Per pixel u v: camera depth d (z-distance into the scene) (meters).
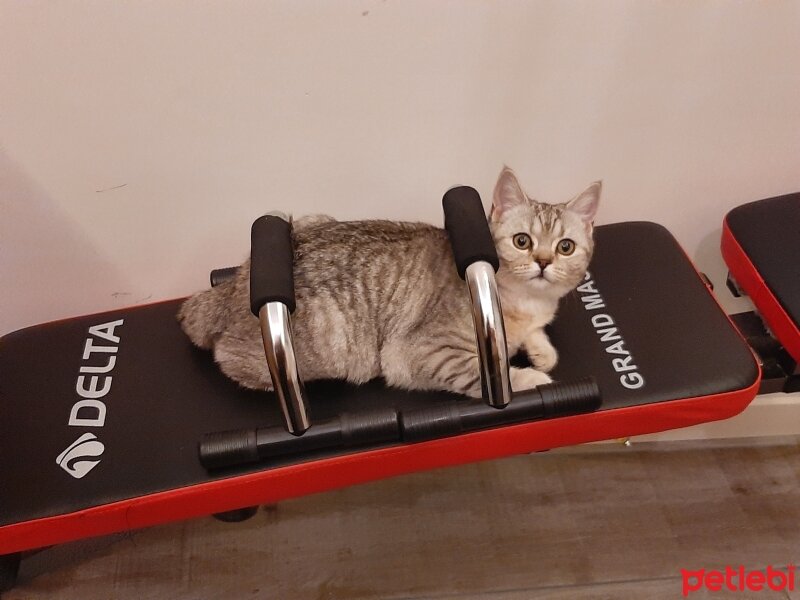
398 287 1.07
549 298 1.10
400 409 0.92
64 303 1.47
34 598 1.34
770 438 1.57
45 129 1.20
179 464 0.94
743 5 1.18
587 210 1.09
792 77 1.29
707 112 1.33
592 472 1.53
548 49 1.21
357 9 1.12
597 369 1.03
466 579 1.36
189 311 1.13
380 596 1.34
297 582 1.36
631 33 1.20
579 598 1.33
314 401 1.02
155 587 1.36
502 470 1.54
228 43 1.14
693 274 1.20
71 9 1.06
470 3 1.13
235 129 1.25
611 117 1.32
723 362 1.02
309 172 1.34
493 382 0.83
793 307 1.11
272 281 0.78
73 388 1.07
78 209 1.32
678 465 1.54
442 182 1.40
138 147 1.25
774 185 1.48
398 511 1.47
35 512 0.90
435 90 1.24
